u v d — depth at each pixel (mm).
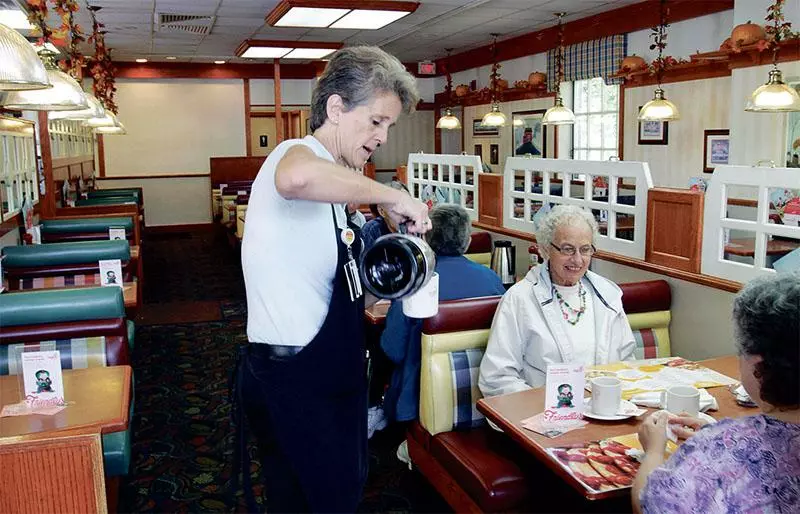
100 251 4531
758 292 1358
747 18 6363
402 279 1298
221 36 9305
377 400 3578
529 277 2578
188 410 4043
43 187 6168
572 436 1917
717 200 2861
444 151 13430
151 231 12672
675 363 2484
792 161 6082
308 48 9766
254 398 1382
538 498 2326
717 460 1346
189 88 12578
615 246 3535
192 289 7598
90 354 2826
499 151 11430
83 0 6684
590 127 9359
